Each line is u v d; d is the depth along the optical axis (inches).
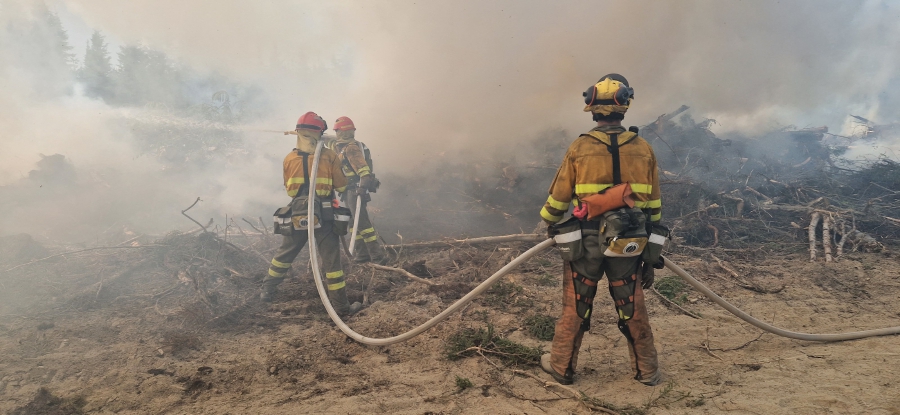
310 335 153.7
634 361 115.6
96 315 168.7
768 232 248.7
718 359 128.4
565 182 111.9
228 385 124.0
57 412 112.3
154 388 121.3
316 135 171.2
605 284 185.2
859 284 181.6
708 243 243.4
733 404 101.1
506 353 132.5
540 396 114.3
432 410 109.5
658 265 115.9
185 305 173.9
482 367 130.0
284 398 117.1
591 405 106.2
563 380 118.4
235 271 208.5
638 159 108.9
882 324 146.9
